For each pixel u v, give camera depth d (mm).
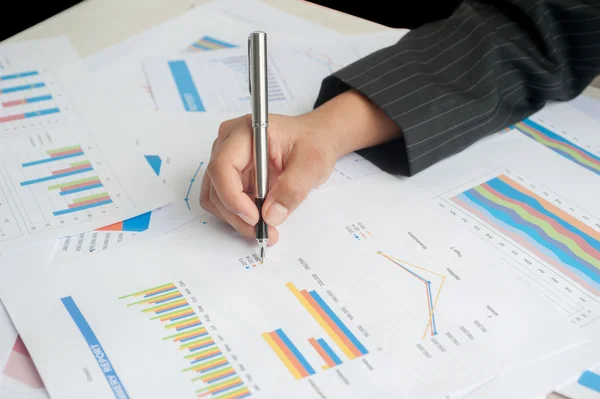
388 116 567
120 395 355
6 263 448
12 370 372
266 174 475
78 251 465
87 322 399
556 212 527
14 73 669
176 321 404
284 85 686
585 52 632
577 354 396
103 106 633
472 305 426
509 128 638
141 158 567
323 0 1466
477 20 643
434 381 371
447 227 501
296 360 381
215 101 657
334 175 560
